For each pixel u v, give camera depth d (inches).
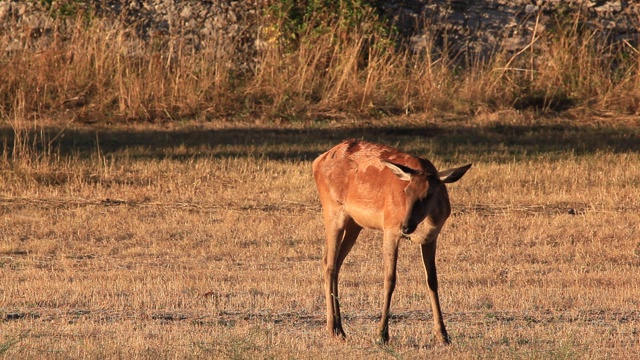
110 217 2096.5
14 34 3784.5
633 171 2571.4
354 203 1267.2
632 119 3395.7
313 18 3754.9
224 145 2974.9
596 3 3996.1
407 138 3112.7
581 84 3604.8
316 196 2324.1
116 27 3720.5
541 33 3818.9
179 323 1304.1
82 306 1405.0
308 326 1304.1
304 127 3314.5
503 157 2780.5
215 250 1823.3
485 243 1909.4
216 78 3563.0
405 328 1291.8
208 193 2347.4
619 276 1612.9
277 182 2442.2
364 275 1616.6
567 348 1109.1
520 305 1427.2
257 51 3814.0
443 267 1699.1
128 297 1457.9
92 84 3563.0
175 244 1883.6
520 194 2342.5
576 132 3201.3
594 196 2320.4
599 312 1382.9
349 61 3570.4
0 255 1791.3
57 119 3393.2
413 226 1141.7
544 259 1781.5
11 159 2598.4
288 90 3555.6
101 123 3371.1
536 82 3629.4
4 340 1171.3
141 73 3609.7
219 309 1389.0
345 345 1190.3
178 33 3858.3
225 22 3892.7
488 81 3597.4
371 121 3398.1
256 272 1640.0
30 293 1461.6
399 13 3988.7
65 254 1802.4
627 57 3700.8
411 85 3567.9
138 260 1758.1
